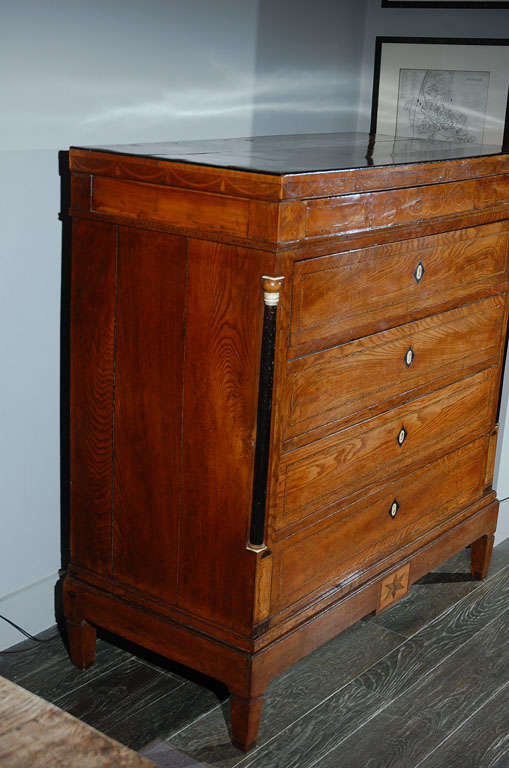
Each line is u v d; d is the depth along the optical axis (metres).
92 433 2.31
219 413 2.04
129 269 2.12
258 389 1.96
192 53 2.57
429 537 2.76
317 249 1.99
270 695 2.38
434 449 2.69
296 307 1.98
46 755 0.82
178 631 2.23
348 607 2.43
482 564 3.06
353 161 2.16
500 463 3.32
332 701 2.37
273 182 1.81
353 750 2.18
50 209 2.35
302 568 2.26
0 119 2.17
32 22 2.17
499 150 2.65
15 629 2.55
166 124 2.56
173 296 2.05
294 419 2.09
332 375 2.17
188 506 2.16
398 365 2.40
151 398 2.16
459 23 3.04
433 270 2.42
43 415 2.49
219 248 1.95
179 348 2.07
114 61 2.38
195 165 1.92
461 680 2.49
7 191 2.24
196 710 2.31
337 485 2.31
